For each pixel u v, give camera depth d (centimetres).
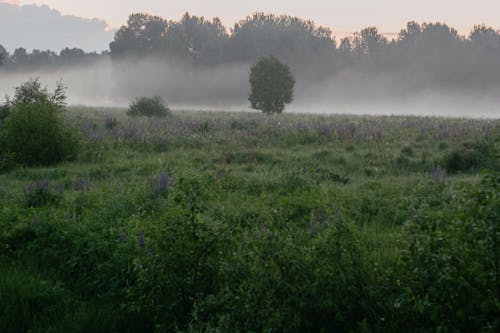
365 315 491
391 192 1106
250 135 2345
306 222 791
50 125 1734
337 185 1195
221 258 570
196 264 566
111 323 568
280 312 473
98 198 1044
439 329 423
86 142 1936
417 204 931
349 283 502
